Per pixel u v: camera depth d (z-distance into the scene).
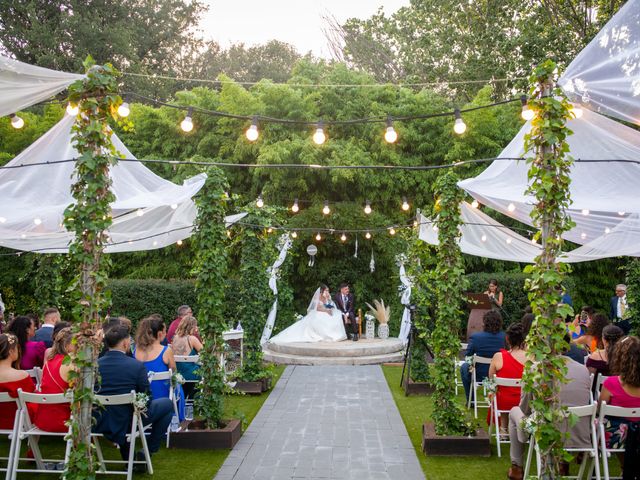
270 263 12.68
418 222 11.89
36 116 18.23
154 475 5.96
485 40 21.58
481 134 17.80
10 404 5.95
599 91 5.05
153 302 15.87
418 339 10.39
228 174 17.59
